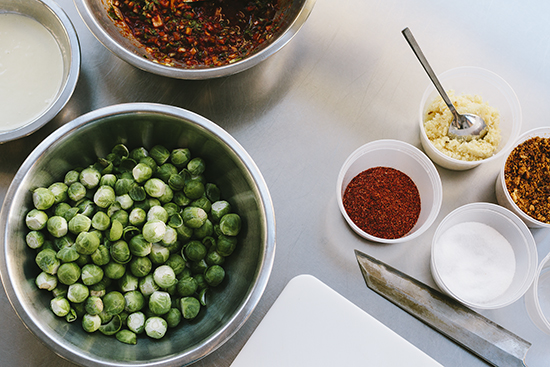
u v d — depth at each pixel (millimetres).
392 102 749
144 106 652
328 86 750
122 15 729
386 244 723
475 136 716
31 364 683
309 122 744
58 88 703
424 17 765
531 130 719
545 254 730
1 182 711
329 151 739
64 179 683
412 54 756
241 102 745
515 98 719
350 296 711
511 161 713
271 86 748
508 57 761
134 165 691
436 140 719
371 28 760
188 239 683
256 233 661
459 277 711
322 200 729
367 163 743
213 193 708
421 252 722
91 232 638
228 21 747
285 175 733
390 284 708
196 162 698
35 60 706
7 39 705
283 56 752
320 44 756
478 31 764
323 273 716
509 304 691
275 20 742
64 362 687
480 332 699
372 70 753
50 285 634
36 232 641
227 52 743
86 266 639
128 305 652
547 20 767
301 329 682
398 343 678
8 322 687
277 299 686
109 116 650
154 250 658
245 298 625
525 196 709
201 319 670
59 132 637
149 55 730
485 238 723
